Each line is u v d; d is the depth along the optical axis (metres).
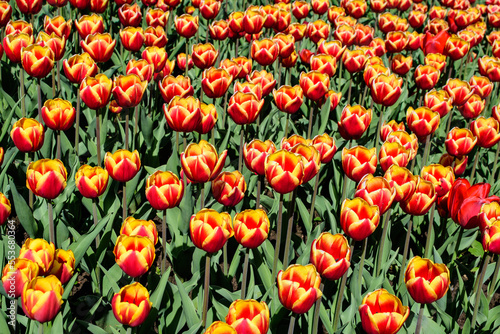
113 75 6.74
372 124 6.09
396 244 4.72
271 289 3.56
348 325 3.23
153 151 5.19
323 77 4.73
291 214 3.57
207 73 4.46
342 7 8.15
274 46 5.34
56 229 3.91
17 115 5.57
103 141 5.20
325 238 2.73
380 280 3.67
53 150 5.07
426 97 4.90
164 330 3.34
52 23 5.83
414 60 8.86
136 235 2.79
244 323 2.35
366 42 6.98
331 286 3.87
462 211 3.52
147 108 5.87
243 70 5.51
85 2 6.26
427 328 3.36
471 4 11.59
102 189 3.38
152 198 3.11
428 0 12.34
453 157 4.48
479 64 6.19
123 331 3.22
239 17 6.29
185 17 5.97
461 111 5.33
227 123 5.83
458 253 4.70
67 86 5.98
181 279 4.23
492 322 3.70
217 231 2.77
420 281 2.69
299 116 7.05
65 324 3.15
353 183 4.98
